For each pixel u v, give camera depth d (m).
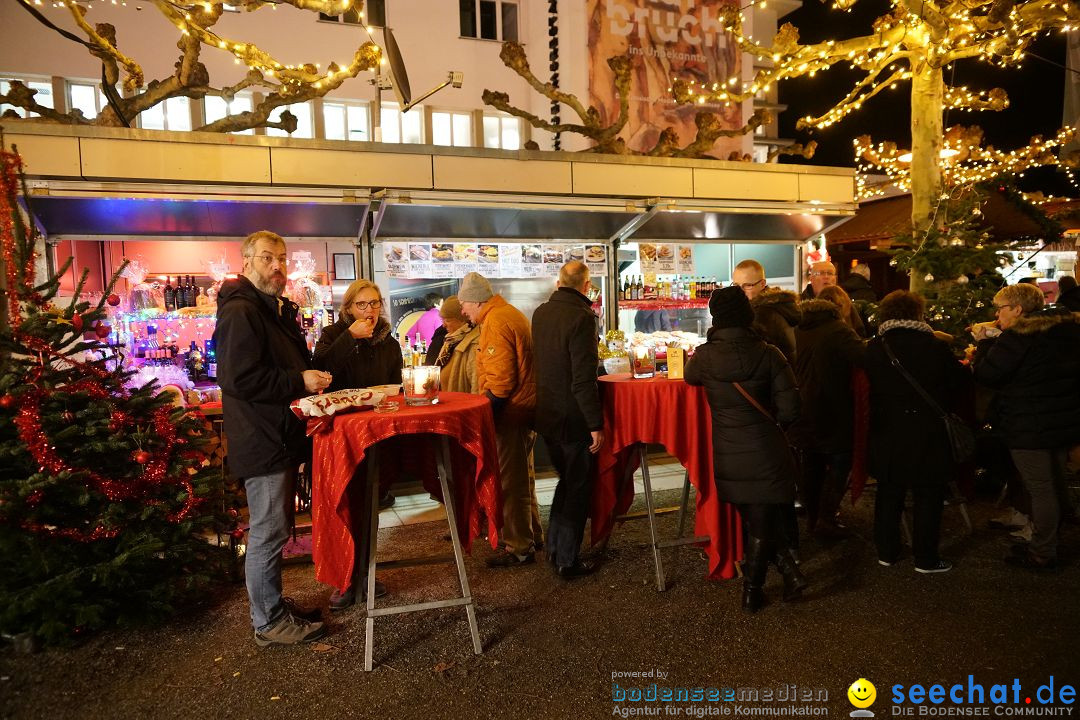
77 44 8.67
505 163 6.73
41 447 3.38
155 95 6.47
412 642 3.39
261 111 6.81
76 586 3.51
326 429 3.15
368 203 6.13
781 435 3.63
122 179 5.48
